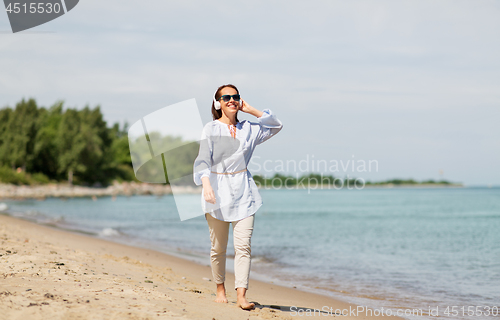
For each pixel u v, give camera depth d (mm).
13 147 62656
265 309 4207
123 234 13672
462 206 40562
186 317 3162
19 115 63906
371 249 11352
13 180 59750
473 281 7043
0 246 6094
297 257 9758
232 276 6922
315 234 15430
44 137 67438
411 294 6020
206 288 5258
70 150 68625
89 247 8828
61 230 13734
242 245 3736
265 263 8867
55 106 86375
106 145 74938
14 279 3932
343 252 10688
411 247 11844
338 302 5355
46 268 4668
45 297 3262
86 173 71062
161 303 3547
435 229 17859
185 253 9789
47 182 65438
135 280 4840
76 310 3004
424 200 57438
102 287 3930
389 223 20906
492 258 9812
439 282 6934
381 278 7262
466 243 12930
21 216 19859
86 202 41812
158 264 7551
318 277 7312
